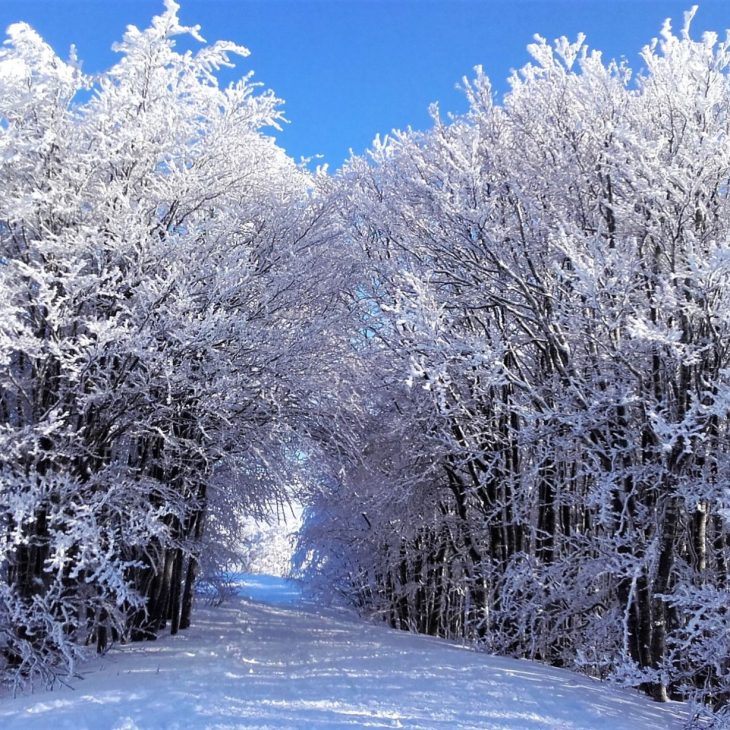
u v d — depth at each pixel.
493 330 9.56
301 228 12.66
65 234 9.22
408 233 11.82
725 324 8.23
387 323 12.98
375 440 13.95
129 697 6.54
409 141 13.71
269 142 13.09
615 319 9.13
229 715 5.88
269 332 10.70
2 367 9.22
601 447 8.94
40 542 8.99
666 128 9.84
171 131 10.80
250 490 13.87
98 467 10.14
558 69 11.38
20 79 9.64
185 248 9.89
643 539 8.68
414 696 6.91
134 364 9.91
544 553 11.91
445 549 17.19
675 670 7.57
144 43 10.37
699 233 9.19
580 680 8.96
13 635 8.14
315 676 7.90
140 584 12.51
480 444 12.57
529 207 10.45
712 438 8.41
